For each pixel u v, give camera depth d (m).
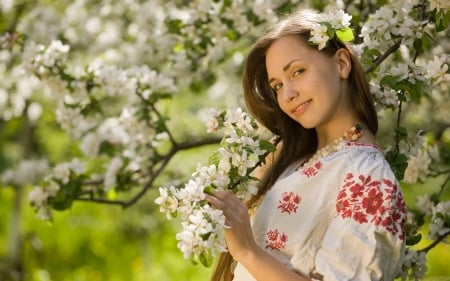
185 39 3.86
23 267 7.82
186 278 7.76
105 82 3.72
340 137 2.38
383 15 2.74
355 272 2.12
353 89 2.40
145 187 3.78
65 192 3.59
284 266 2.17
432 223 3.04
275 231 2.30
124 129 3.81
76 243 8.24
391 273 2.17
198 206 2.17
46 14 5.30
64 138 7.25
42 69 3.62
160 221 7.78
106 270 8.27
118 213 8.08
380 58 2.75
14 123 6.46
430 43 3.17
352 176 2.22
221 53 4.04
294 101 2.34
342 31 2.37
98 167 4.39
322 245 2.18
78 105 3.81
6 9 5.05
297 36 2.36
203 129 5.72
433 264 6.97
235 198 2.21
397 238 2.14
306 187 2.30
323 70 2.34
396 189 2.19
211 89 5.48
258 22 3.80
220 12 3.81
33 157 7.78
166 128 3.77
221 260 2.50
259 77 2.53
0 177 7.42
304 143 2.53
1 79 5.19
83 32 5.43
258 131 2.62
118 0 5.34
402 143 2.66
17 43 3.97
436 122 4.44
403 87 2.57
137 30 5.10
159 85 3.75
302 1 3.68
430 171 3.32
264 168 2.59
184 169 5.25
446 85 2.62
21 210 8.02
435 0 2.60
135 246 8.36
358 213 2.16
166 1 4.58
